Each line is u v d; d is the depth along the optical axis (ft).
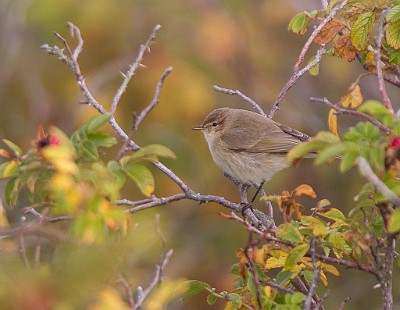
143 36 57.41
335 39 34.09
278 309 24.17
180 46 57.41
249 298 26.91
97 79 55.77
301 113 63.00
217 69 57.57
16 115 58.44
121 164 23.99
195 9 58.95
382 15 29.96
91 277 22.03
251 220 34.50
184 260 55.01
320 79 64.80
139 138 55.47
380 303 54.65
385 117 22.50
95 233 21.81
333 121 32.22
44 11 56.90
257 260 25.84
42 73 59.52
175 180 32.68
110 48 57.36
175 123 55.83
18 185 24.71
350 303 54.29
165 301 23.79
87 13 56.90
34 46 60.23
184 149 56.29
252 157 42.52
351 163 22.24
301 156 24.59
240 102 58.85
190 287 27.30
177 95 55.52
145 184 23.90
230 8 60.29
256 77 60.08
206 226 57.41
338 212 26.61
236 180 43.62
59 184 21.85
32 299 21.31
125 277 23.91
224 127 43.78
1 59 59.16
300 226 26.53
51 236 22.62
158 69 55.98
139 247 24.17
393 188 22.85
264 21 63.05
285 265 25.14
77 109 56.29
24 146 56.39
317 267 25.96
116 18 57.16
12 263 22.18
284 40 63.82
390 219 23.36
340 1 33.91
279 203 26.86
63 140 23.53
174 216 57.36
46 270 21.89
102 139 24.35
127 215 23.91
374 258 26.45
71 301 21.63
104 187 22.30
